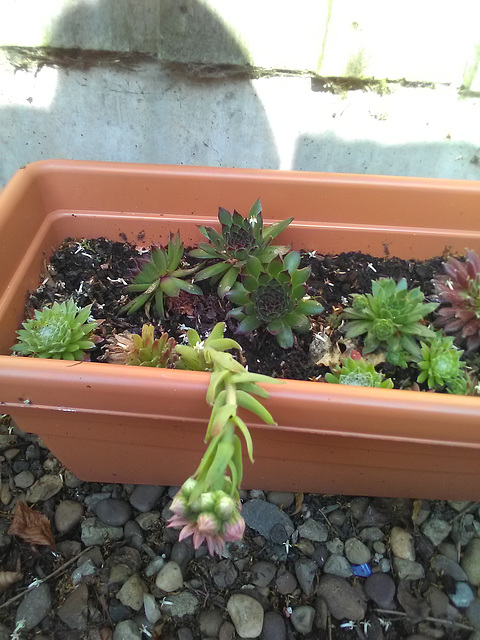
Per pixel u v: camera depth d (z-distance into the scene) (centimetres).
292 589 28
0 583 28
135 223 35
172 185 34
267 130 40
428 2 33
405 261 36
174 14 35
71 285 34
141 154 42
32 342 28
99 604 28
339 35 35
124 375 23
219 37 36
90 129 41
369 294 31
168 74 38
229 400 21
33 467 33
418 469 28
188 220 35
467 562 30
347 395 23
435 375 28
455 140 40
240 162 43
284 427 24
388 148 41
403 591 29
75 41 36
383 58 36
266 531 30
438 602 28
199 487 18
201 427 25
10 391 24
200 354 26
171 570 28
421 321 33
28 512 30
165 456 29
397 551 30
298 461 28
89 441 28
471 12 34
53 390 24
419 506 32
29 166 33
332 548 30
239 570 29
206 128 41
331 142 41
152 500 31
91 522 30
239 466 21
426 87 37
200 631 27
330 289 35
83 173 33
